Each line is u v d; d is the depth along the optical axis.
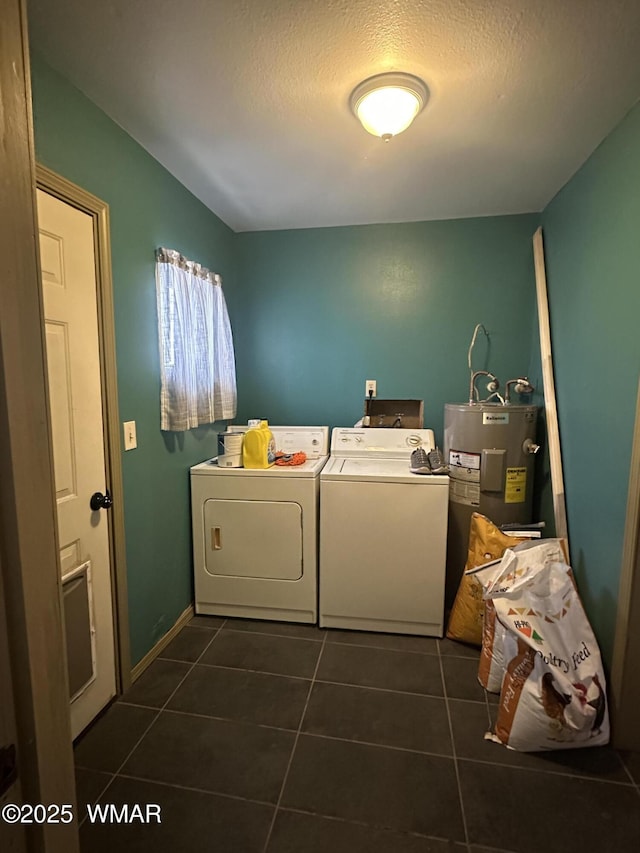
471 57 1.35
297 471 2.27
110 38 1.27
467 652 2.09
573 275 2.09
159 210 2.04
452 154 1.95
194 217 2.39
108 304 1.66
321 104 1.59
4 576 0.51
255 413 3.11
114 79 1.46
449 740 1.56
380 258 2.87
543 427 2.45
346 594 2.27
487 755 1.50
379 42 1.29
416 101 1.50
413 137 1.82
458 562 2.42
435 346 2.87
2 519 0.50
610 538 1.65
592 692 1.50
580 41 1.28
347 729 1.61
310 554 2.31
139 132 1.78
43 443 0.56
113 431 1.71
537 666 1.49
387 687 1.84
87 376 1.58
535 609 1.60
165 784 1.39
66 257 1.47
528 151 1.91
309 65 1.39
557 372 2.29
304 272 2.97
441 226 2.78
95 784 1.39
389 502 2.20
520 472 2.33
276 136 1.81
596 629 1.74
